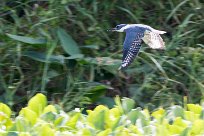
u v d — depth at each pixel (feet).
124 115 22.98
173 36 37.63
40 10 37.55
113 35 38.70
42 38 36.45
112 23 39.24
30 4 39.14
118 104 24.56
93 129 21.03
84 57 37.04
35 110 24.09
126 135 20.71
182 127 21.63
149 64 36.91
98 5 38.68
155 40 25.61
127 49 24.77
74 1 37.42
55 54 36.99
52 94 36.70
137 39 25.03
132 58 24.57
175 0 39.06
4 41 36.91
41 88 35.70
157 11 39.32
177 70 37.52
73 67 36.73
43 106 24.25
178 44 37.63
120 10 39.19
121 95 37.83
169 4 39.37
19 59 36.14
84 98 35.24
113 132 20.74
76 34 38.29
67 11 37.42
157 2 39.06
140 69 36.96
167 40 38.60
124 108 24.16
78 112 22.97
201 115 23.27
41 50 36.99
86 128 20.94
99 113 22.30
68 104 35.22
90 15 37.40
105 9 38.58
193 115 23.30
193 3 38.88
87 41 37.73
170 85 36.83
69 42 36.70
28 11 38.27
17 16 37.63
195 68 36.94
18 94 37.24
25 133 20.45
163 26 39.32
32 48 36.83
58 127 21.88
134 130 21.45
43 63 36.60
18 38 35.86
